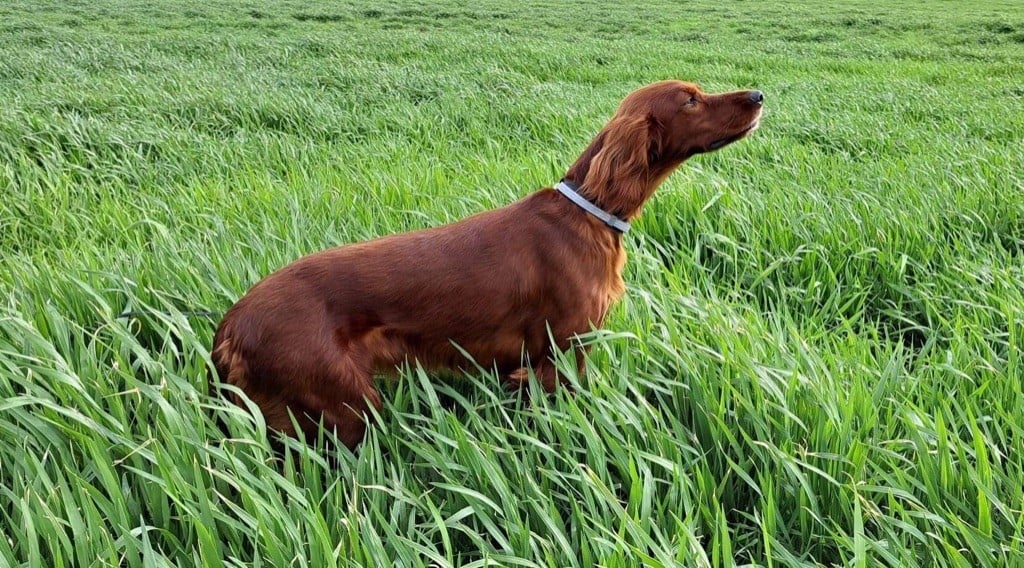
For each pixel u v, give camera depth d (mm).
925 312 3781
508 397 2816
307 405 2363
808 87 10797
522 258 2576
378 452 2279
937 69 13500
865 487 2166
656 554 1864
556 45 15977
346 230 3965
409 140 7141
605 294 2740
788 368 2793
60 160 5816
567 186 2705
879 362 3086
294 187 4996
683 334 2965
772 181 5387
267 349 2322
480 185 4930
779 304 3635
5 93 8578
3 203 4781
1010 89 11086
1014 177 5340
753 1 32406
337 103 8570
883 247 4297
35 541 1748
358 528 2057
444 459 2256
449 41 15953
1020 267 4000
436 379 2855
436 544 2217
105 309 2668
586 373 2721
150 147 6402
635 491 2164
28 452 2074
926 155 6430
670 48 16281
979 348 3100
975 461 2406
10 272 3387
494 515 2205
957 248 4242
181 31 18203
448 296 2504
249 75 10344
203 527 1817
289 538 1915
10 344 2617
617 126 2711
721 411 2453
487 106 8352
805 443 2428
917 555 2086
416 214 4168
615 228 2742
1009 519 2037
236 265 3383
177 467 2117
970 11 27188
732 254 4207
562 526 2113
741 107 2828
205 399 2529
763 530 1966
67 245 4238
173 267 3305
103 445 2117
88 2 25016
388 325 2484
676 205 4590
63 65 11023
